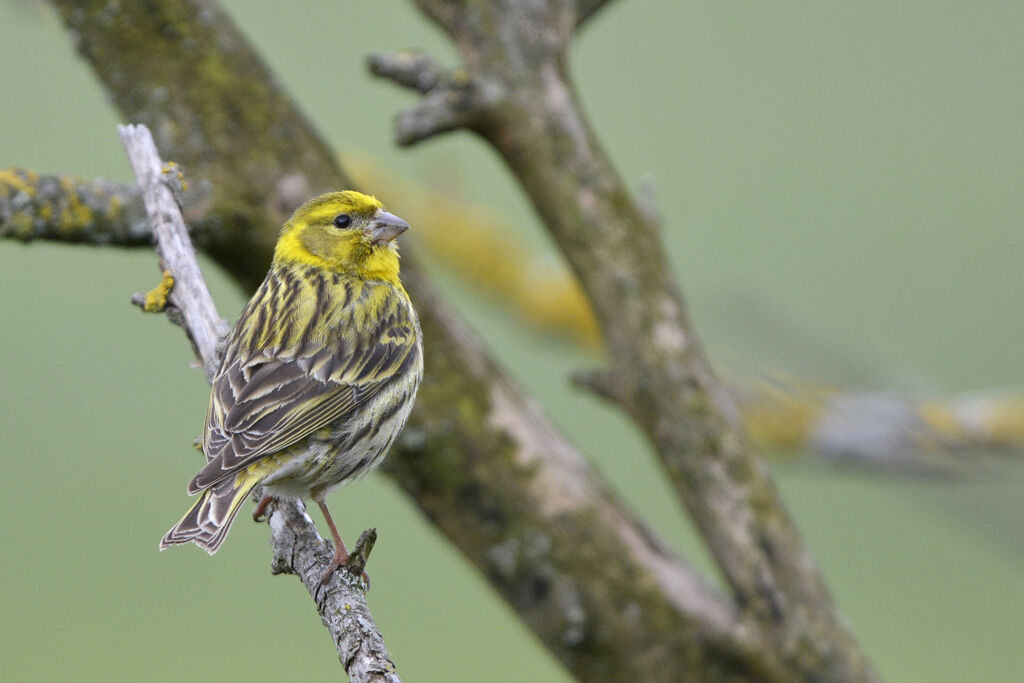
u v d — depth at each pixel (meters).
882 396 13.21
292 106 10.50
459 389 10.36
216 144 10.19
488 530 10.34
